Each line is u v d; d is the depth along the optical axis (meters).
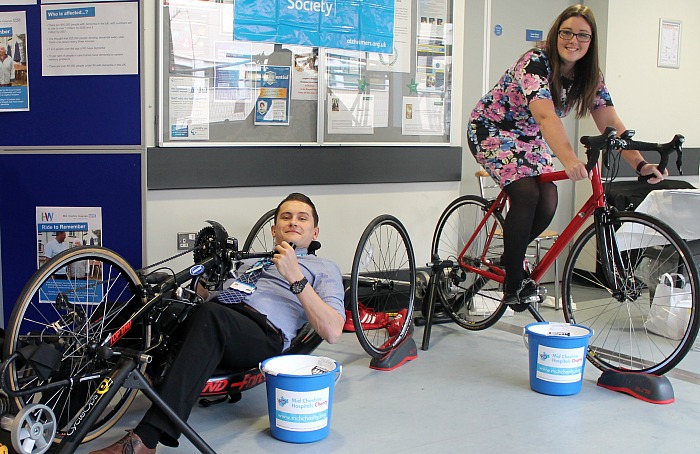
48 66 3.29
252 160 3.71
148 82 3.45
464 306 4.06
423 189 4.31
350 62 3.99
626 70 5.44
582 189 5.42
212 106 3.63
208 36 3.58
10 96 3.31
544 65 3.06
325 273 2.75
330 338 2.56
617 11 5.31
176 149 3.51
